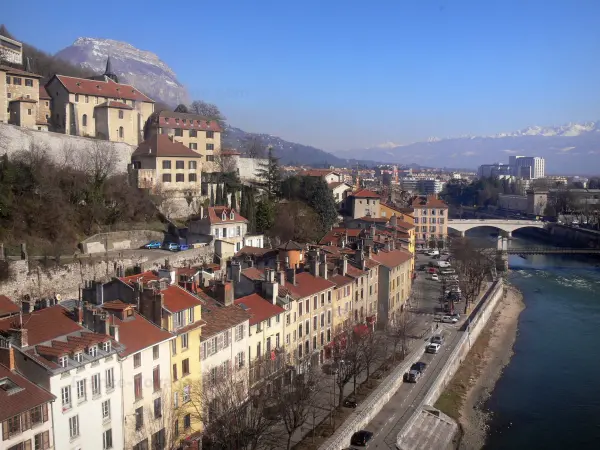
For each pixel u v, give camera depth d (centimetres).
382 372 11062
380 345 11550
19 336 6006
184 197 18062
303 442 8169
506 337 15850
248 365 8969
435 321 15175
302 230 19650
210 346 8106
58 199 13562
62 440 5922
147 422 7031
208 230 15325
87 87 19550
